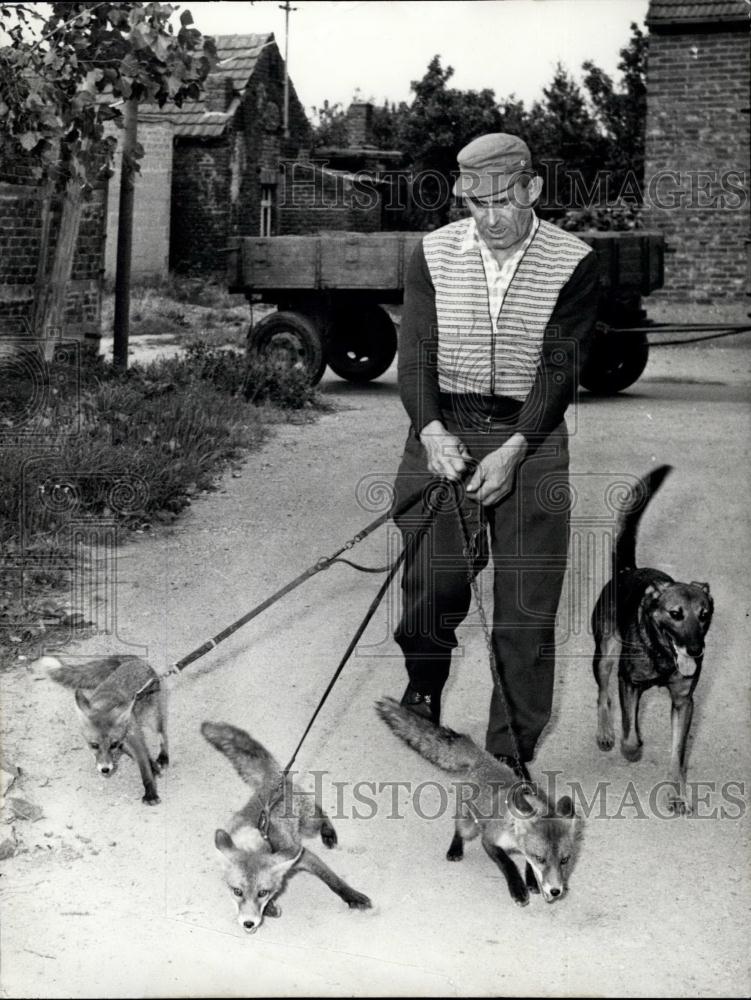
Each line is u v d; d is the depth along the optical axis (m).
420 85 12.19
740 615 6.16
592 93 13.04
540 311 3.98
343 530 7.57
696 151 15.09
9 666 5.25
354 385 13.52
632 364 12.82
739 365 15.02
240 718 4.80
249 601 6.21
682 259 15.62
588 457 9.66
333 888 3.56
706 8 14.27
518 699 3.98
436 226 12.69
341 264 12.53
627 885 3.65
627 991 3.12
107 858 3.79
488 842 3.57
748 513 8.05
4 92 8.68
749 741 4.74
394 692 5.07
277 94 23.48
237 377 11.53
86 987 3.10
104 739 4.12
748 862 3.79
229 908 3.53
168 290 20.80
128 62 9.12
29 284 11.09
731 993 3.10
